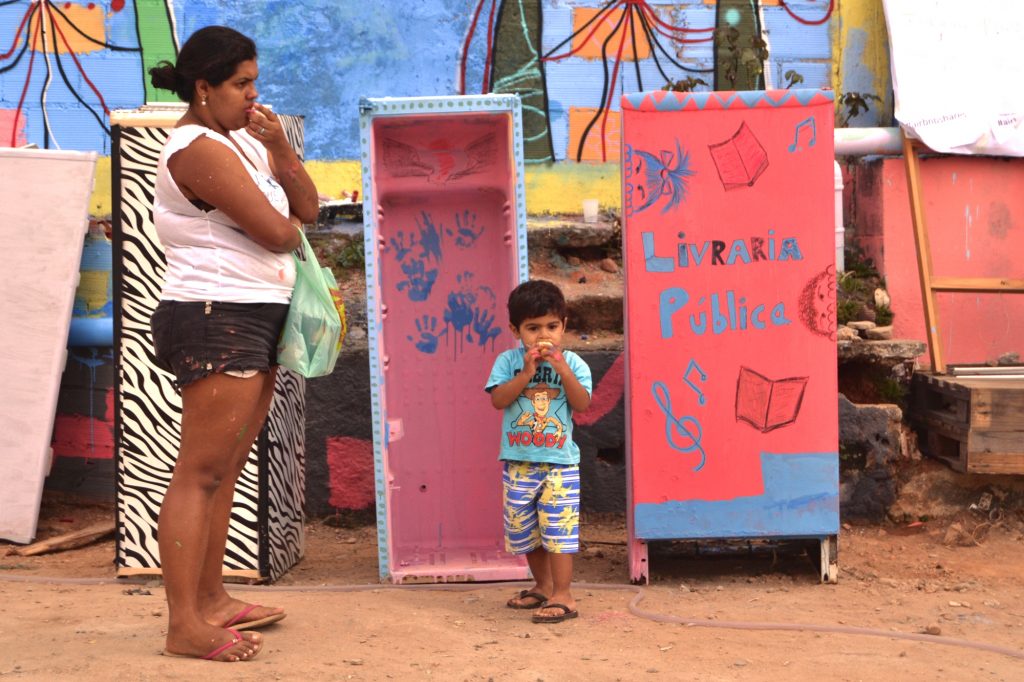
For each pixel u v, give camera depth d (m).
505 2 6.59
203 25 6.52
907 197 5.97
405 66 6.61
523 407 3.99
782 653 3.49
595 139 6.59
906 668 3.36
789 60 6.61
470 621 3.83
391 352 4.77
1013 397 4.85
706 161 4.26
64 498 5.61
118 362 4.43
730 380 4.30
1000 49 6.05
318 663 3.25
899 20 6.02
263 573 4.39
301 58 6.57
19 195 5.04
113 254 4.43
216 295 3.20
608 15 6.59
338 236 6.25
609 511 5.42
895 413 5.27
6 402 5.05
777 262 4.28
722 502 4.32
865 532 5.20
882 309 5.86
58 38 6.50
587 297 5.79
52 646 3.36
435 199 4.76
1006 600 4.24
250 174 3.28
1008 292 5.75
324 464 5.42
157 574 4.43
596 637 3.64
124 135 4.40
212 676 3.05
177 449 4.43
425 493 4.81
